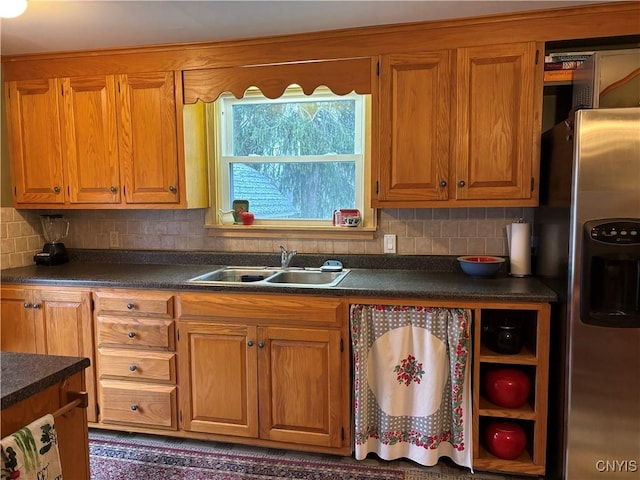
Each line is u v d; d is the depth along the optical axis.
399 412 2.29
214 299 2.42
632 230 1.86
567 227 2.00
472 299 2.16
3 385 1.23
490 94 2.33
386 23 2.35
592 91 2.09
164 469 2.33
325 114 2.97
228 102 3.08
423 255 2.81
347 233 2.89
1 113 2.91
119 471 2.32
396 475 2.26
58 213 3.24
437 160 2.42
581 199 1.90
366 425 2.31
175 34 2.48
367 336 2.28
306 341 2.34
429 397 2.22
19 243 3.04
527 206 2.36
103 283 2.55
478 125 2.36
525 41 2.26
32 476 1.18
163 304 2.48
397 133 2.45
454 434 2.24
